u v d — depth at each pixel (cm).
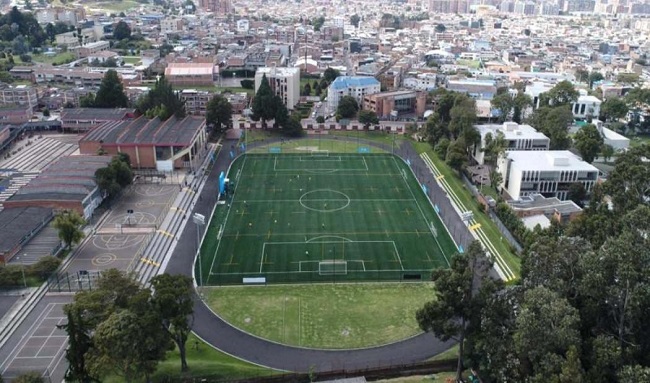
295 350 12162
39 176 19588
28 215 17050
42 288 13850
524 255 12938
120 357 9062
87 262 15250
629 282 9150
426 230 18188
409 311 13662
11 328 12294
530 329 8744
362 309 13750
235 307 13750
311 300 14112
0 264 14488
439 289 10312
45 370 10975
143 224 17838
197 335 12600
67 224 15462
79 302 10262
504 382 9306
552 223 15762
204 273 15250
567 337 8700
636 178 15388
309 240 17338
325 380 10981
